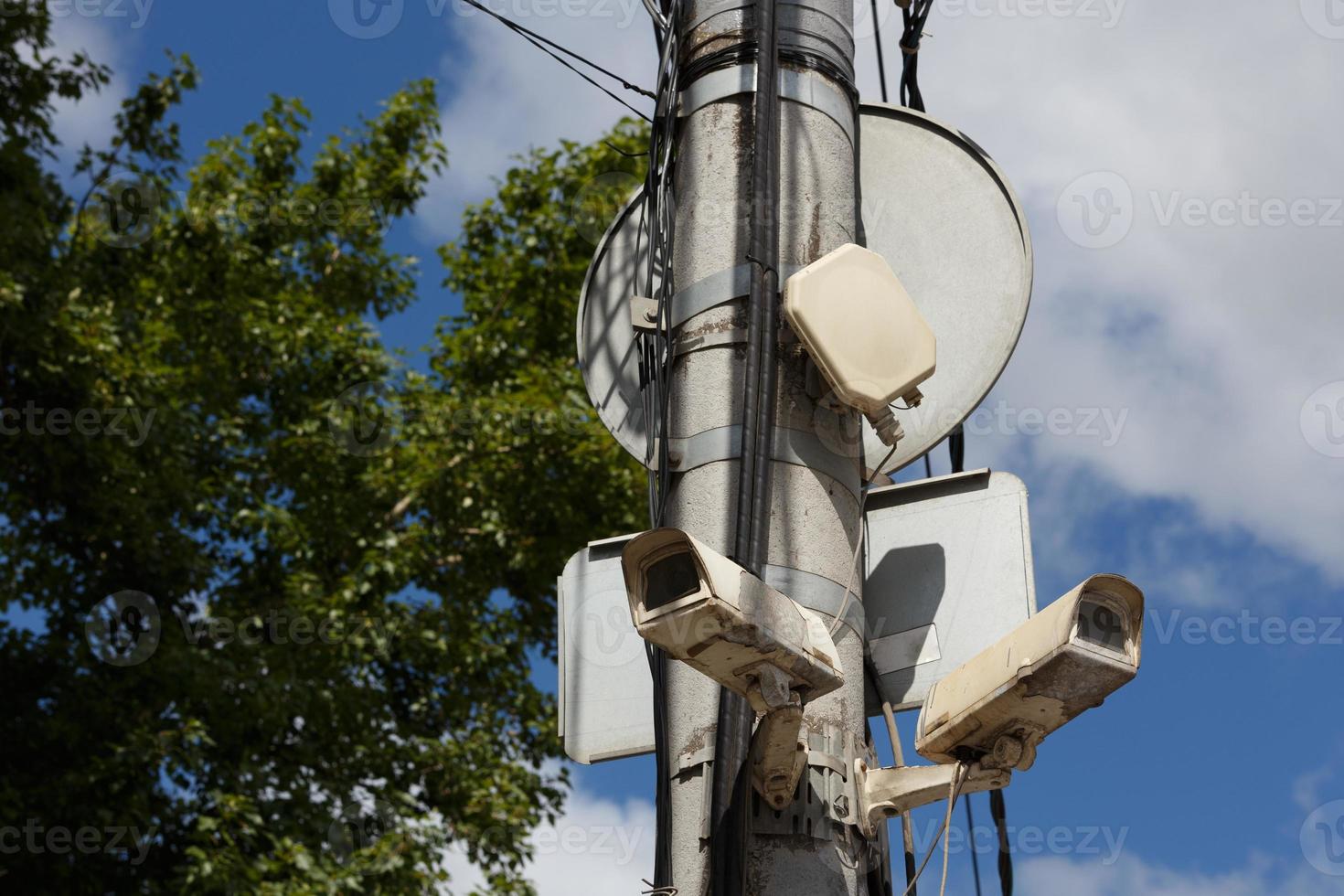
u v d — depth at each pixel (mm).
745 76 2820
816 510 2465
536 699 11391
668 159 2844
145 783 8398
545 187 12758
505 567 11633
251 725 9391
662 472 2551
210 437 10711
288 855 8703
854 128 2916
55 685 8727
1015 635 2150
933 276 2949
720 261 2662
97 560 9406
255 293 11898
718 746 2264
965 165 3002
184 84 10477
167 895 8305
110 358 9414
